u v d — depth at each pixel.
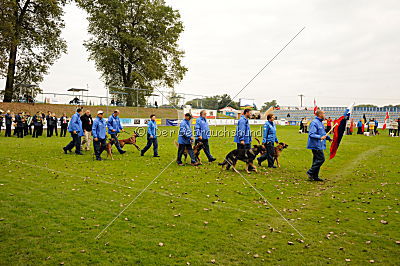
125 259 4.01
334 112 59.50
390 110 59.25
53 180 8.16
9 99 35.38
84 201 6.38
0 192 6.81
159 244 4.43
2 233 4.69
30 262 3.88
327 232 4.94
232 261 3.99
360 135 31.92
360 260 4.02
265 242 4.56
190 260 3.99
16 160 11.26
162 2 43.22
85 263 3.89
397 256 4.12
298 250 4.31
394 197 6.91
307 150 16.67
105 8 39.34
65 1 37.09
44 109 34.66
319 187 8.03
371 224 5.27
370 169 10.72
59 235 4.68
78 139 13.38
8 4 31.09
